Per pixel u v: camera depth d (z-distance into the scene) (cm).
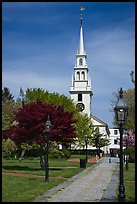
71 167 3784
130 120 4812
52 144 3253
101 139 8438
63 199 1490
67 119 3100
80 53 9969
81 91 9800
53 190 1797
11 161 4588
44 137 2969
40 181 2191
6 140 3747
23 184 1988
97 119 10325
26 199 1441
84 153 7819
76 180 2408
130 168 3725
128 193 1706
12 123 4003
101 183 2227
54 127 3042
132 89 5141
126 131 4650
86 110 9738
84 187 1983
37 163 4194
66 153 5519
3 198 1453
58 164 4288
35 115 3005
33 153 5534
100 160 6059
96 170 3484
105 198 1545
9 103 6359
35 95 5925
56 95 6159
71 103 6494
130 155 4897
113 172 3238
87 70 9931
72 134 3144
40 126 2962
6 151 3850
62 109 3178
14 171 2875
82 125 7162
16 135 3084
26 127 3038
